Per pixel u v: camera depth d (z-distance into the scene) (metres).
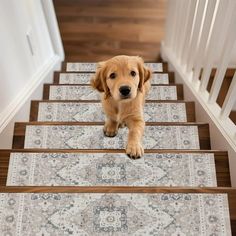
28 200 1.32
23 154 1.59
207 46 2.08
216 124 1.78
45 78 2.55
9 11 1.81
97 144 1.82
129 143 1.61
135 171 1.56
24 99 2.05
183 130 1.90
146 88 1.97
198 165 1.58
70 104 2.19
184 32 2.38
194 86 2.25
